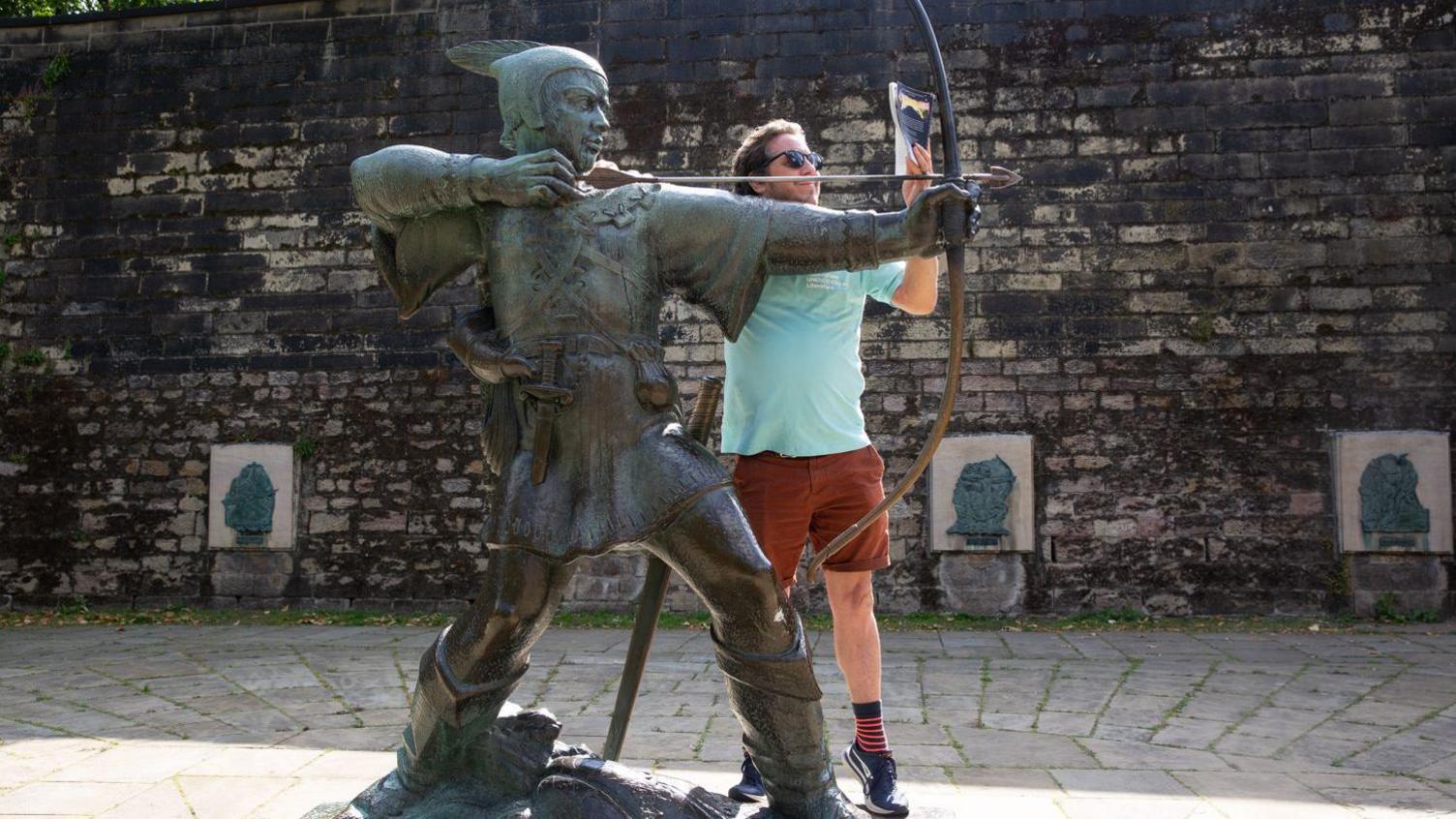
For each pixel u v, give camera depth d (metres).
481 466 8.80
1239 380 8.11
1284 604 7.92
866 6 8.65
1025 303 8.32
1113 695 4.95
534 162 2.08
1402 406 7.95
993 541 8.12
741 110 8.70
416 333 8.98
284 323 9.15
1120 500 8.12
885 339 8.40
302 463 8.99
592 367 2.09
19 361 9.37
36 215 9.51
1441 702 4.76
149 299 9.32
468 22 9.18
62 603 9.08
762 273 2.18
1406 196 8.08
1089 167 8.35
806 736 2.19
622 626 7.79
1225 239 8.20
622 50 8.88
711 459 2.14
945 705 4.71
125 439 9.20
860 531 2.33
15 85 9.64
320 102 9.31
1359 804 3.05
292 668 5.95
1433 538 7.76
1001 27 8.50
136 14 9.56
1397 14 8.16
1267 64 8.27
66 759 3.71
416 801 2.31
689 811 2.11
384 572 8.81
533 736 2.30
